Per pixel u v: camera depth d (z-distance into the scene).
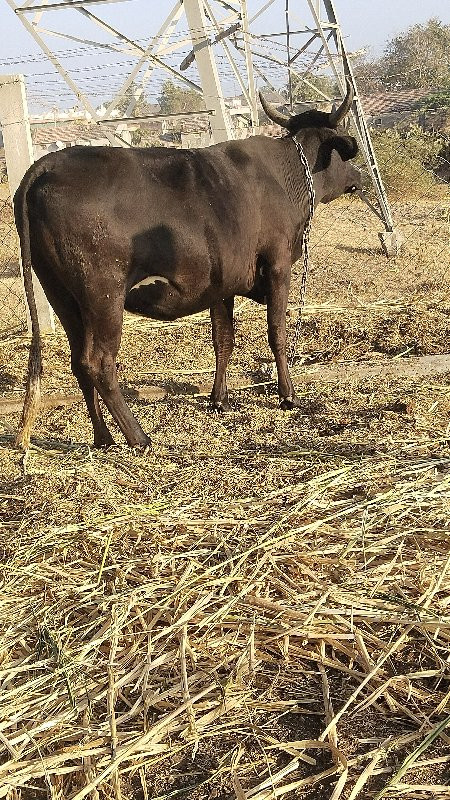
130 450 5.48
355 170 7.51
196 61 11.54
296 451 5.35
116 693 3.32
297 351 8.00
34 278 8.86
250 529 4.35
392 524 4.31
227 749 3.06
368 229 15.68
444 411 6.04
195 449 5.54
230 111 14.61
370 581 3.89
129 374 7.50
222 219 5.68
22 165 8.80
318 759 3.00
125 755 2.97
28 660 3.51
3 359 8.14
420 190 21.47
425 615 3.64
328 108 20.41
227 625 3.66
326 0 13.79
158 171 5.44
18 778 2.88
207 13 12.78
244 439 5.76
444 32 56.59
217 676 3.37
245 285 6.20
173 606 3.80
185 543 4.29
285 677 3.42
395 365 7.25
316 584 3.88
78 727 3.12
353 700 3.23
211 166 5.78
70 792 2.92
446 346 7.88
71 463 5.27
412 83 49.31
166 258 5.41
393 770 2.91
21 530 4.45
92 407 5.67
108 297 5.20
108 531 4.38
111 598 3.82
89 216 5.04
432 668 3.42
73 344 5.55
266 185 6.25
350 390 6.74
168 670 3.44
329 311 9.25
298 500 4.61
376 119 35.84
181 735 3.10
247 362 7.76
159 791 2.89
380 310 9.22
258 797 2.80
